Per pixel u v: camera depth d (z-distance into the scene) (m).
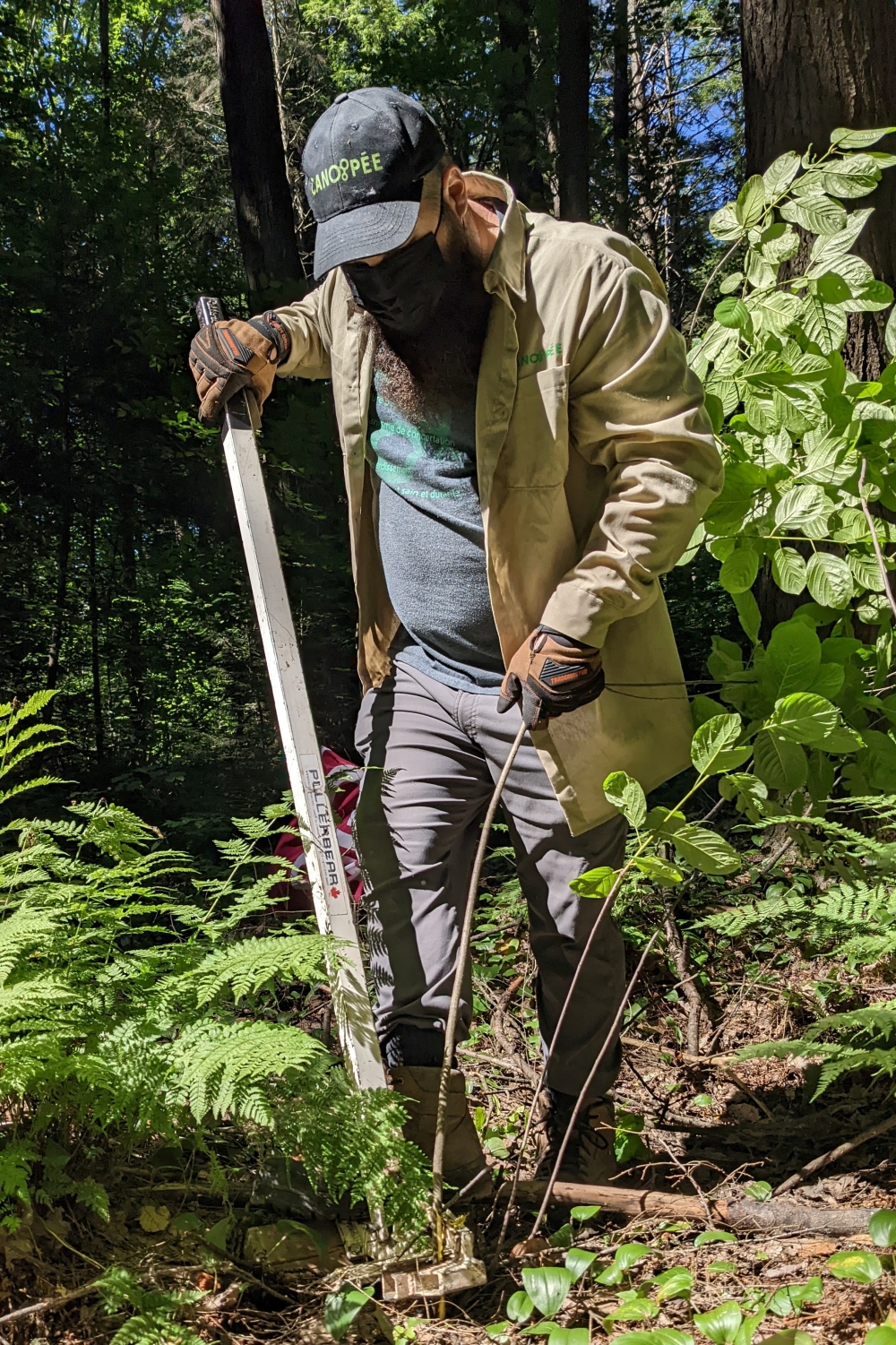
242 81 11.48
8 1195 1.87
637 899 3.66
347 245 2.02
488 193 2.33
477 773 2.47
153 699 10.48
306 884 3.76
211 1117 2.29
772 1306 1.81
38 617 10.56
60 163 10.99
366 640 2.63
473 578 2.39
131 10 20.73
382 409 2.45
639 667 2.44
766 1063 3.30
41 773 8.88
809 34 4.55
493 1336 1.87
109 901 3.07
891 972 3.43
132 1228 2.06
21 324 10.25
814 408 2.81
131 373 10.70
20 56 11.93
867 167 2.99
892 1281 1.87
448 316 2.21
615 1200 2.32
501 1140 2.80
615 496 2.22
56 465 10.72
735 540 2.92
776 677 2.51
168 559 9.70
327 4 23.27
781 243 3.06
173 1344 1.72
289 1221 2.04
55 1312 1.83
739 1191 2.44
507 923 3.98
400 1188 1.88
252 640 10.62
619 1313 1.81
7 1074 1.83
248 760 9.52
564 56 13.55
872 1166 2.49
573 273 2.21
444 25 13.68
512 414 2.24
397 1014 2.32
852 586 2.88
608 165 15.61
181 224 14.46
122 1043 1.97
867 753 2.88
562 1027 2.49
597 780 2.40
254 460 2.47
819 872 3.78
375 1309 1.93
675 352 2.25
